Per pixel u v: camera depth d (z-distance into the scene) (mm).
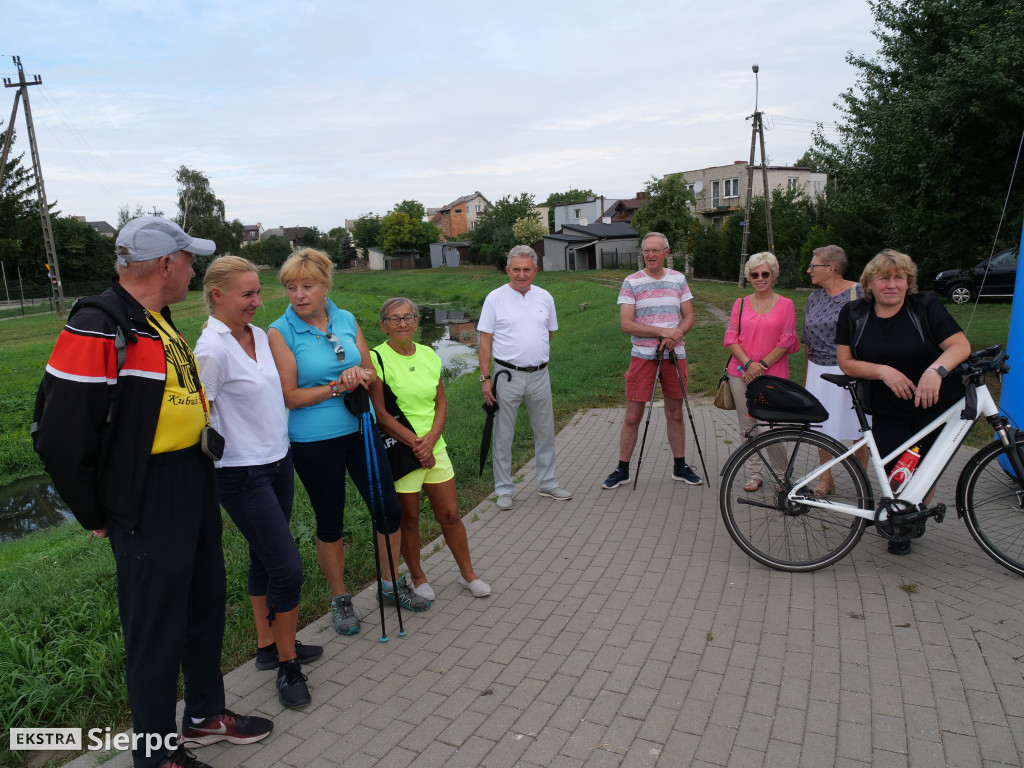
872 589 3625
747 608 3547
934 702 2682
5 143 31562
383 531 3482
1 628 3545
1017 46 7812
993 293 16891
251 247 87750
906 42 9789
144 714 2428
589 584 3986
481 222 79188
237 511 2924
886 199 10305
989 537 3752
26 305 47500
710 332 15078
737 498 4121
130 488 2301
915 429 3871
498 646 3389
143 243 2365
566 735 2684
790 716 2680
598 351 13977
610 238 56625
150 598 2393
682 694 2877
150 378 2324
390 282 62812
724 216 50750
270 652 3342
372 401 3666
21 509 9695
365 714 2920
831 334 4707
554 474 5617
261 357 3041
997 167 8602
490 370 5305
